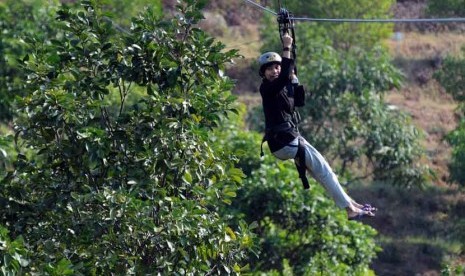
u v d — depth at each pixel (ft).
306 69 297.12
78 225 124.88
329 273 222.48
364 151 291.79
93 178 130.31
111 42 131.44
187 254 123.03
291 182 222.07
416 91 403.13
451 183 303.48
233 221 211.61
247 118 319.27
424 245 296.10
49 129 130.93
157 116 127.75
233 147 229.45
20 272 110.52
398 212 313.73
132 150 127.65
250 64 392.88
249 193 220.23
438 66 417.49
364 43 396.57
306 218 223.30
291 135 110.52
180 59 130.31
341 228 227.20
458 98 330.13
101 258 121.29
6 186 131.75
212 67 131.44
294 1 403.34
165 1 365.81
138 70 130.00
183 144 126.82
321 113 289.94
